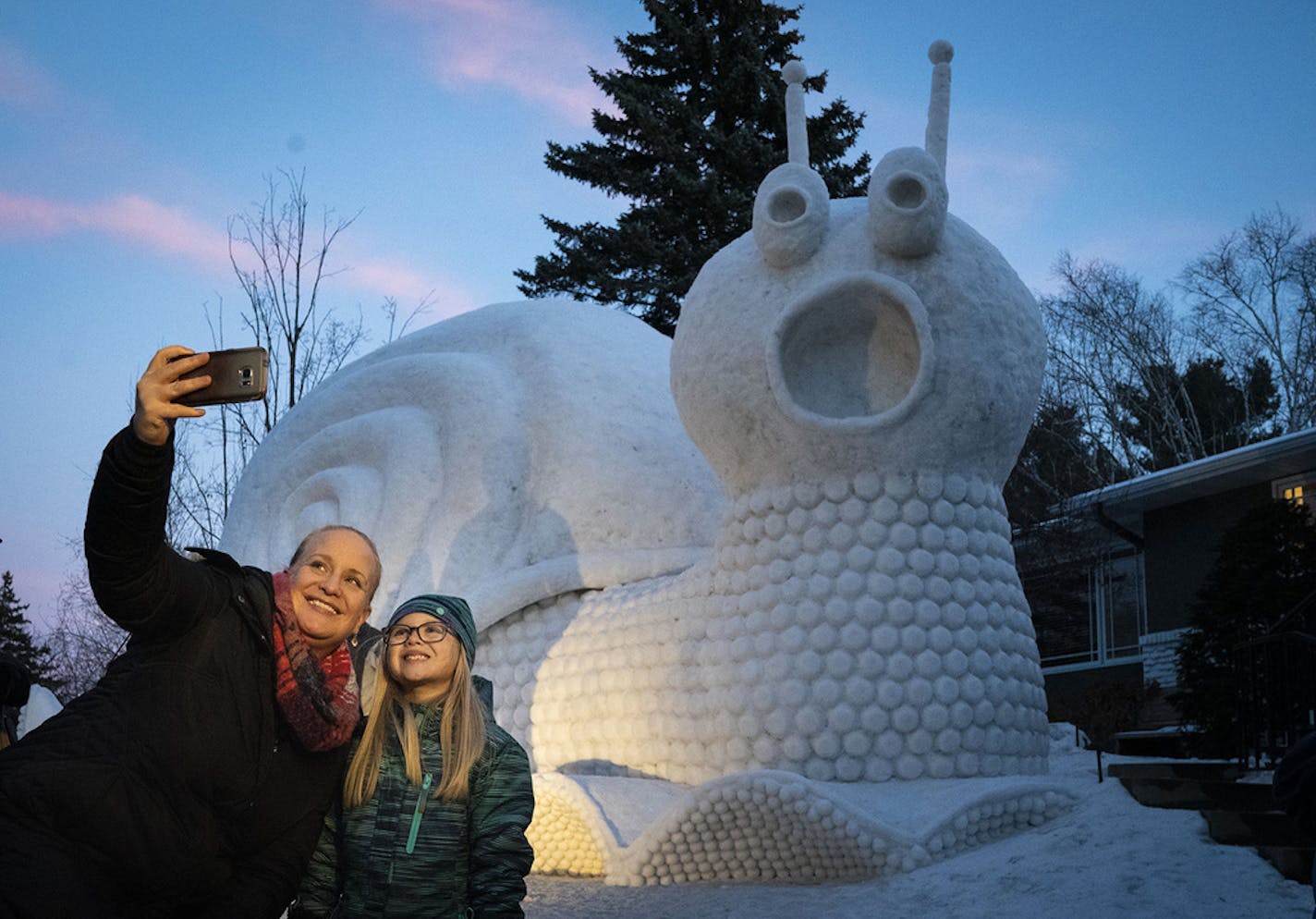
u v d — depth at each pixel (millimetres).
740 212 26781
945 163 8211
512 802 3383
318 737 3084
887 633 7324
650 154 28812
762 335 7750
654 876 7035
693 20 29406
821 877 6707
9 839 2701
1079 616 22656
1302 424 32781
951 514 7594
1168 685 19078
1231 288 35594
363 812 3297
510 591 9047
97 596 2811
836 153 28719
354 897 3252
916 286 7570
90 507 2740
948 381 7508
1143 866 5789
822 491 7691
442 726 3346
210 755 2908
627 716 8234
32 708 9867
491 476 9562
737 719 7590
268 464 11109
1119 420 35188
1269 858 5668
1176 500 19750
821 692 7312
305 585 3176
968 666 7352
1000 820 6758
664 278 27250
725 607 7895
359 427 10367
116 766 2809
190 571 2934
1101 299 36875
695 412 8094
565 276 28344
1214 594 11492
